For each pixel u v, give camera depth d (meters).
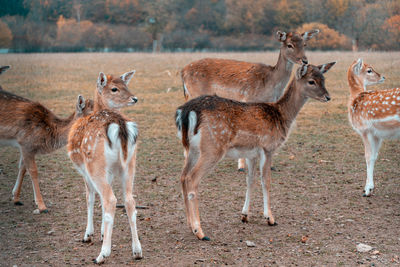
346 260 5.12
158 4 50.75
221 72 9.47
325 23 35.50
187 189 5.89
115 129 4.91
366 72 9.09
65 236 5.77
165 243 5.59
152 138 11.13
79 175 8.42
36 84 17.55
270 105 6.46
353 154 9.70
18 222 6.21
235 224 6.26
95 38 47.19
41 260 5.04
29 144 6.68
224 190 7.70
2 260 5.00
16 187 6.89
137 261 5.04
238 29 46.06
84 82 19.23
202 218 6.48
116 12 52.81
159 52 40.91
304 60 8.76
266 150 6.26
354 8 33.16
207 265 4.97
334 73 20.31
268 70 9.20
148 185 7.93
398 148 10.15
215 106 5.98
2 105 6.71
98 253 5.27
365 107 7.66
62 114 13.03
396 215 6.51
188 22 49.81
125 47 48.28
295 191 7.61
